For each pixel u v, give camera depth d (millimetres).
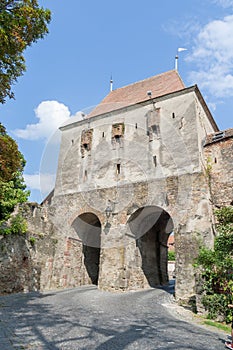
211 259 9680
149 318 8312
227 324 8195
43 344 5078
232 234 9906
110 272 15297
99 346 5137
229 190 14828
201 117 17125
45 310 8836
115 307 10023
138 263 16516
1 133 9445
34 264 14984
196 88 16547
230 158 15367
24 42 7891
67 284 16766
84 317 7906
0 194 13469
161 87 19688
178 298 12539
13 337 5418
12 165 9805
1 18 7273
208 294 9328
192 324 7891
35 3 8109
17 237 14078
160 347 5277
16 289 13398
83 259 18359
